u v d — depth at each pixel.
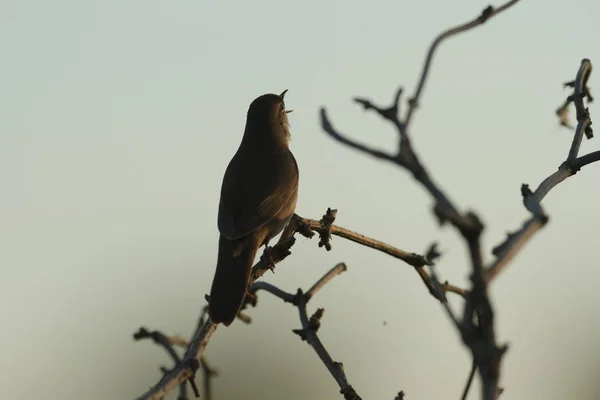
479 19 3.87
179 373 5.65
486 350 2.95
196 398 5.74
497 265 4.04
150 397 5.48
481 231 2.83
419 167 2.98
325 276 7.70
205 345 6.24
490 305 2.93
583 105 7.66
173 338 6.45
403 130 3.20
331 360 7.04
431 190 2.92
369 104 3.32
